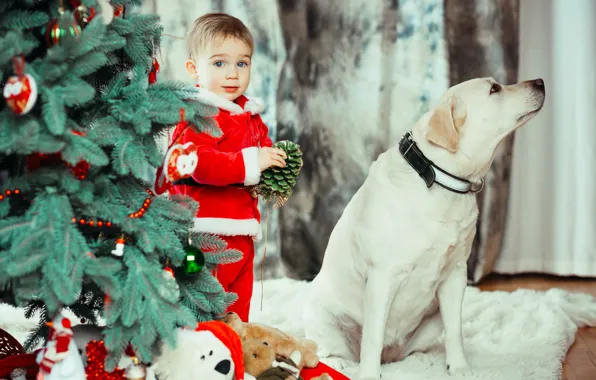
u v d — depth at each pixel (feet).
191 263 5.01
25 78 4.13
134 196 5.06
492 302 9.53
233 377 5.08
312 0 10.91
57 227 4.41
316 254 11.30
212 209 6.49
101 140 4.68
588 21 11.97
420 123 6.66
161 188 5.32
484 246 11.30
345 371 6.74
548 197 12.32
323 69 11.05
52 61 4.42
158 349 4.75
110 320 4.53
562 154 12.20
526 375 6.65
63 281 4.22
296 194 11.18
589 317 9.25
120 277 4.73
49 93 4.32
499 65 10.94
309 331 7.48
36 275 4.42
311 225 11.24
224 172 6.13
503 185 11.34
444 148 6.41
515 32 11.12
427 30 10.84
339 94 11.09
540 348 7.64
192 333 4.92
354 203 7.14
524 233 12.39
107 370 4.58
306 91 11.07
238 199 6.64
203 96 6.52
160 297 4.63
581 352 7.93
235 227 6.54
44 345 5.32
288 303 9.31
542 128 12.27
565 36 12.07
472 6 10.85
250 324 5.76
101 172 5.01
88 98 4.40
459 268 6.87
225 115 6.64
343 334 7.35
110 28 4.96
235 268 6.64
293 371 5.49
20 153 4.37
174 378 4.78
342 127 11.12
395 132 11.11
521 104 6.51
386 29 10.94
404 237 6.44
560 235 12.26
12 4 4.64
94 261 4.43
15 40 4.17
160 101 4.86
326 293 7.34
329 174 11.19
